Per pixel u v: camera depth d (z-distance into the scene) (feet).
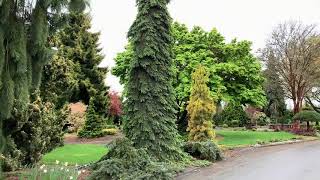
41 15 27.17
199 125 63.00
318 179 42.75
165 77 49.32
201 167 49.67
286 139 96.17
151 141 46.37
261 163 55.47
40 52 28.76
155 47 48.24
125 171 36.06
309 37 141.59
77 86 92.94
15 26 26.76
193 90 64.75
